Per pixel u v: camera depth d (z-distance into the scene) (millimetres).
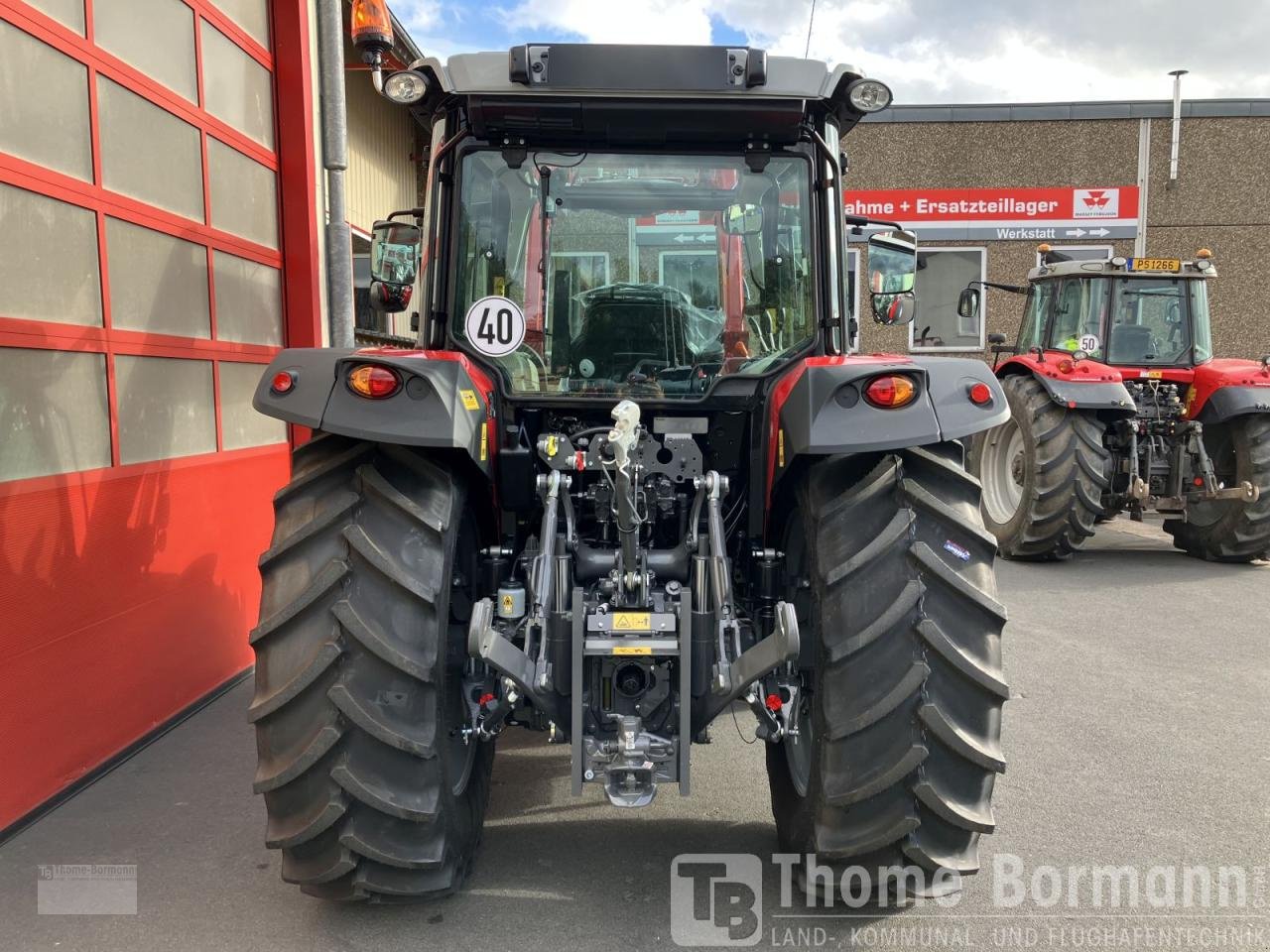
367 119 8609
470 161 2879
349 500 2334
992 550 2375
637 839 2973
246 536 4535
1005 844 2959
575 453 2623
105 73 3512
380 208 9047
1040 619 5609
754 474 2877
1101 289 7824
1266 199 12961
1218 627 5441
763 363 2895
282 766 2248
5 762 2914
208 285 4281
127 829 2973
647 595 2447
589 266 2893
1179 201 13062
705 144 2852
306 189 5051
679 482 2891
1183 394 7637
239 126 4625
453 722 2596
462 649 2707
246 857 2818
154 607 3715
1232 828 3066
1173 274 7734
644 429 2816
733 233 2900
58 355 3225
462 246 2895
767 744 2861
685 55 2645
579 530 2885
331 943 2414
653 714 2424
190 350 4070
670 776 2359
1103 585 6516
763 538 2844
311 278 5086
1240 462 7074
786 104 2705
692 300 2904
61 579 3182
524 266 2895
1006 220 13141
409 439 2264
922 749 2250
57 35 3236
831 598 2332
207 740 3670
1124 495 7352
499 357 2840
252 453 4609
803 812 2482
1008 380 7477
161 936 2432
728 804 3213
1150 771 3496
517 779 3414
